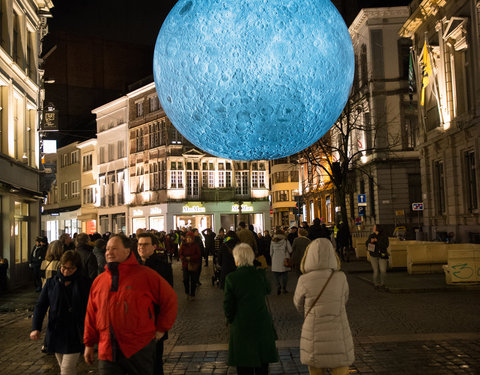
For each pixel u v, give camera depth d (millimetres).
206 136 7145
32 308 13922
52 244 7621
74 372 5945
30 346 8898
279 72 6590
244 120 6855
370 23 41125
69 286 5996
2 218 19844
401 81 40688
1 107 20766
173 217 49719
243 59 6539
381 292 14242
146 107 52938
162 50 7039
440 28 28031
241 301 5465
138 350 4266
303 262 4980
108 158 58938
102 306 4324
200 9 6680
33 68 24875
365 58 42406
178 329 10031
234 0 6586
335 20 6992
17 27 22844
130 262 4457
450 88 27453
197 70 6691
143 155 53125
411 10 32500
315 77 6734
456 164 27062
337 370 4688
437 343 7844
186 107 6949
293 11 6590
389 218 39562
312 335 4711
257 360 5348
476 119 23969
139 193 53562
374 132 40500
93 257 8805
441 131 28031
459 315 10250
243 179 53094
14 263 20188
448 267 14719
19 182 22016
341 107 7320
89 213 61469
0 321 11758
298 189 67688
